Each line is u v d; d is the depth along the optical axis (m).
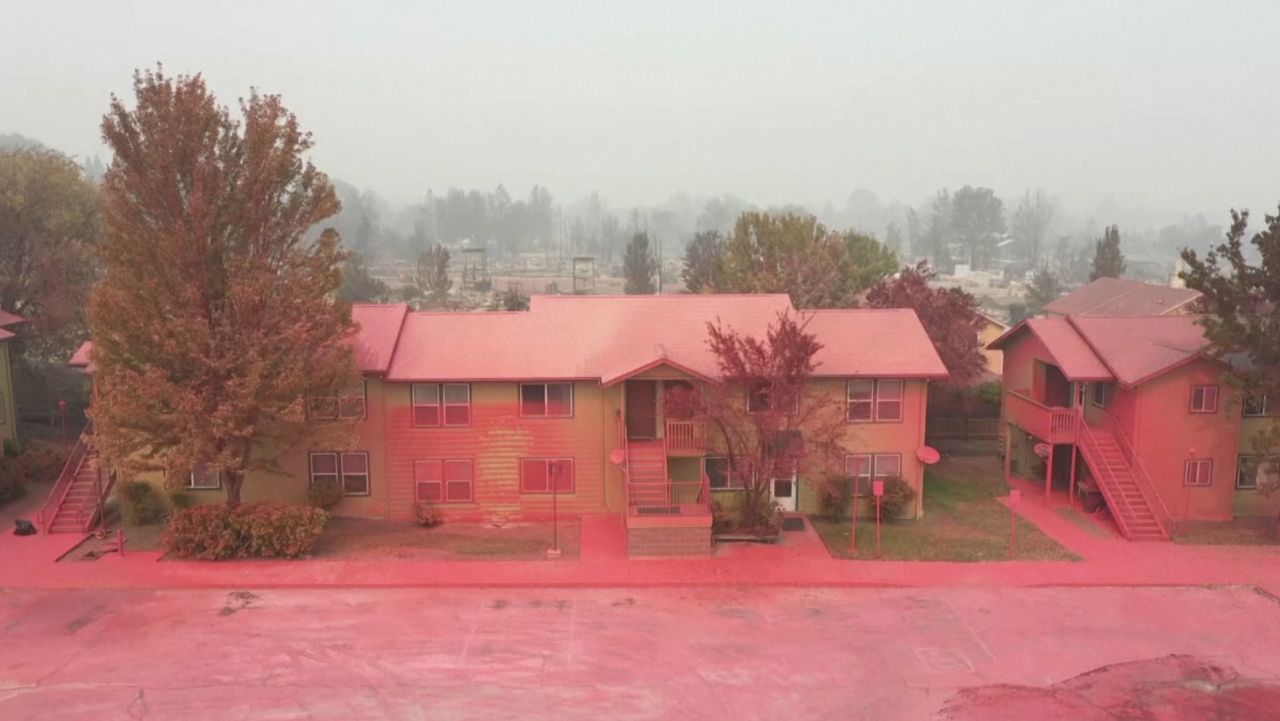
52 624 22.00
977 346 42.81
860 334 31.62
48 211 42.94
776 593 24.42
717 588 24.69
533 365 30.06
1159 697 18.92
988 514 31.42
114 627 21.86
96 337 25.59
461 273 171.62
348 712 18.11
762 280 48.06
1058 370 34.03
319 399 29.08
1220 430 30.62
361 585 24.42
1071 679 19.75
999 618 22.84
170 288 25.66
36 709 18.05
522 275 173.12
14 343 42.66
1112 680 19.69
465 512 30.44
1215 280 28.17
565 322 31.86
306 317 26.06
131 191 25.69
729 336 27.97
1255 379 27.92
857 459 30.72
